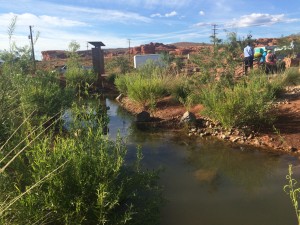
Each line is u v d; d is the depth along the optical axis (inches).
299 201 193.0
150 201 154.7
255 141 311.4
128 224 137.3
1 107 189.6
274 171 242.2
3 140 173.8
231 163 262.8
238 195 204.8
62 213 128.8
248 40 571.2
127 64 1473.9
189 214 182.5
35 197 126.2
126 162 265.1
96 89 726.5
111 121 438.9
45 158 134.1
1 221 110.4
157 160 272.5
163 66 732.0
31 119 209.5
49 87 381.1
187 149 303.0
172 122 400.8
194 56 480.7
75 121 170.6
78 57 863.1
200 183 225.0
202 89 411.2
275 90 405.4
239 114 339.3
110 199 134.4
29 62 328.5
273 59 589.3
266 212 183.6
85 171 135.9
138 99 488.7
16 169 136.3
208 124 373.7
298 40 1342.3
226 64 455.8
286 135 308.5
